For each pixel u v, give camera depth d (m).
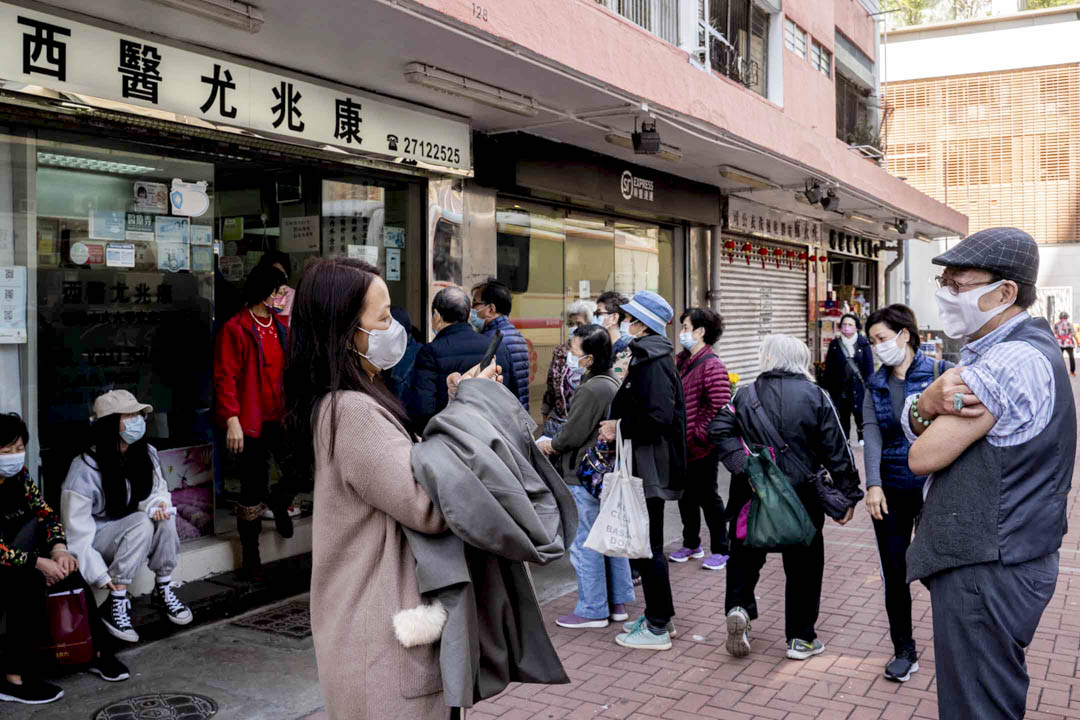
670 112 7.69
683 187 11.32
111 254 5.68
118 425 5.07
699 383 6.64
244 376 6.10
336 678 2.21
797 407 4.76
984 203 30.80
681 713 4.28
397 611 2.16
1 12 4.45
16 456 4.33
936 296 3.09
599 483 5.29
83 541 4.87
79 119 5.03
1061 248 29.91
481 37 5.52
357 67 6.09
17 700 4.24
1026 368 2.79
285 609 5.63
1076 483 10.57
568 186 8.98
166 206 6.00
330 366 2.24
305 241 7.25
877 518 4.67
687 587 6.33
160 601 5.34
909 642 4.70
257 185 6.99
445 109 7.37
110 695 4.36
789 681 4.67
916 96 31.47
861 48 18.41
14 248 5.07
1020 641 2.83
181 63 5.34
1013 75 30.25
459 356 5.91
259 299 6.11
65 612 4.40
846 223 17.25
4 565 4.21
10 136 5.04
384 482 2.13
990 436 2.82
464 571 2.16
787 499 4.69
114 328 5.73
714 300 12.92
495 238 8.63
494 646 2.30
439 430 2.23
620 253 11.20
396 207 7.75
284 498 6.45
